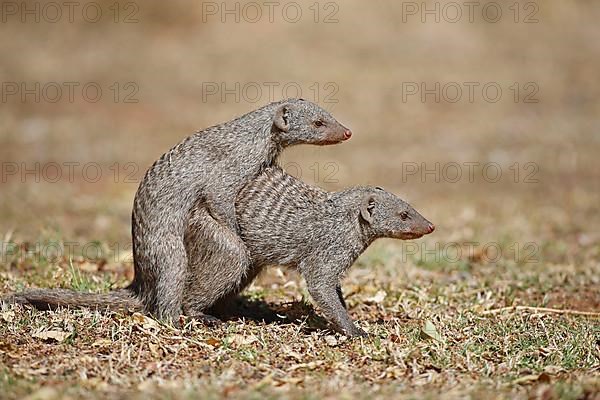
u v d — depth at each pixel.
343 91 25.38
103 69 27.06
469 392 6.82
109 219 15.02
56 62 27.44
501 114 24.48
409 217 8.98
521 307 9.91
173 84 26.12
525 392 6.89
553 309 9.96
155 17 30.20
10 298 8.69
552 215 16.19
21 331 8.09
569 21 30.95
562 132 22.94
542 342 8.35
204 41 29.09
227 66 27.09
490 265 12.50
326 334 8.70
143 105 24.77
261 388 6.88
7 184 17.97
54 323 8.30
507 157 20.91
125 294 8.97
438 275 11.76
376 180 18.91
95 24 29.89
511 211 16.36
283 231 8.91
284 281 10.85
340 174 19.23
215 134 9.20
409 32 29.39
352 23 29.72
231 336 8.23
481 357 7.98
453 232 14.69
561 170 19.89
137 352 7.75
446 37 29.25
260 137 9.37
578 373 7.46
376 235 9.02
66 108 24.39
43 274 10.40
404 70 26.98
